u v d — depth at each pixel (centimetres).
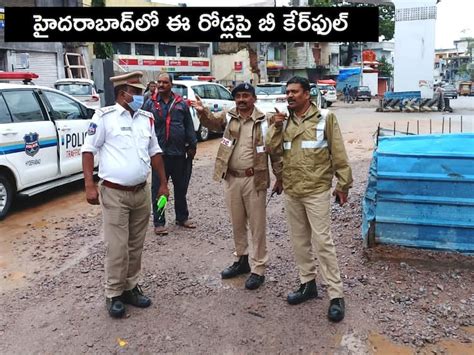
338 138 340
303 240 367
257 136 380
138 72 346
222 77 3644
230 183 396
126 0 2873
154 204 531
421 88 2256
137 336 333
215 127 423
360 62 5306
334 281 346
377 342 320
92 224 588
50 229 573
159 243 510
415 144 418
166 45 3300
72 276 434
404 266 423
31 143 631
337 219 559
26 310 373
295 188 350
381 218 427
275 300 379
